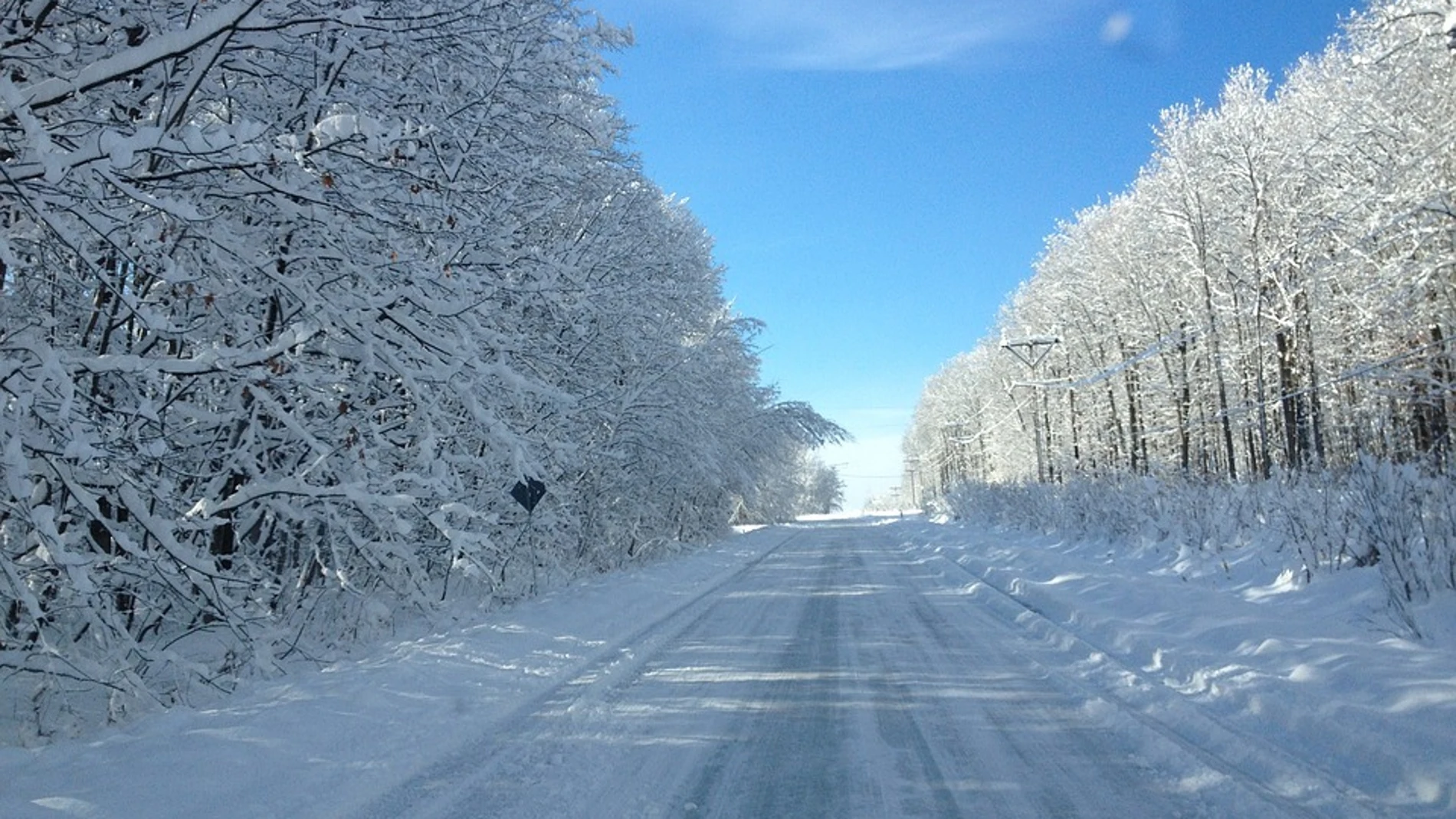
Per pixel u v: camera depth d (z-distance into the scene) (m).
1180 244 33.25
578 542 18.77
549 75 9.88
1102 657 8.54
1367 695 5.95
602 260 14.41
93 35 6.96
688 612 13.41
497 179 9.46
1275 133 28.80
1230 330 32.19
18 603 7.09
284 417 7.20
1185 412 37.38
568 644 10.38
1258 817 4.42
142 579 7.45
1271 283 29.23
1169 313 36.41
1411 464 11.34
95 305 7.53
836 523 69.50
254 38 6.73
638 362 18.27
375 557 8.97
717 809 4.82
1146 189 34.41
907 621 11.87
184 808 4.61
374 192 7.46
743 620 12.45
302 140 6.63
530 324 11.95
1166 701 6.72
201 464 8.90
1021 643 9.90
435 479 7.28
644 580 18.03
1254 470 35.44
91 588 5.09
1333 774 4.94
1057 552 20.55
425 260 7.85
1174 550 15.48
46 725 6.79
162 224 6.63
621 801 4.96
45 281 7.25
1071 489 24.11
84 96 6.50
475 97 9.17
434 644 9.62
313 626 10.91
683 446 20.73
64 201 5.89
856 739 6.16
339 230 7.35
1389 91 20.36
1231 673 6.99
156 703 7.08
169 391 7.74
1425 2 17.98
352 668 8.38
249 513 9.62
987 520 34.81
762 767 5.55
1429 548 8.44
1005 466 60.41
